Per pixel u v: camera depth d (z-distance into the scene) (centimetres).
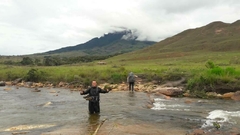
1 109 1419
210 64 3350
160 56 10544
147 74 3008
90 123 1061
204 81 2208
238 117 1201
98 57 13238
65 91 2370
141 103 1589
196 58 7688
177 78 2672
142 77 2967
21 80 3334
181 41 15550
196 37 15738
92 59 12512
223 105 1579
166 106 1527
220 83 2186
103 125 1024
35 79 3284
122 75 2991
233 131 944
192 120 1134
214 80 2200
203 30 16962
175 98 1933
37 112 1323
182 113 1294
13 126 1032
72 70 3566
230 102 1716
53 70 3781
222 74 2331
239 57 6631
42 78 3259
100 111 1331
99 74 3131
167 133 917
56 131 935
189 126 1025
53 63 8612
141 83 2744
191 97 2006
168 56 10312
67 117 1191
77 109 1405
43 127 1006
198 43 13562
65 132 918
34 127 1007
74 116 1214
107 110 1357
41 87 2823
